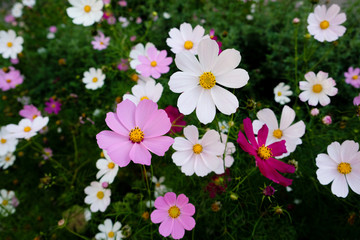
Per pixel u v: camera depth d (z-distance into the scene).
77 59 0.69
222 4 0.69
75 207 0.47
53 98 0.59
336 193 0.28
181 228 0.29
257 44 0.62
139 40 0.59
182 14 0.66
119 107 0.24
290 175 0.40
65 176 0.51
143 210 0.41
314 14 0.40
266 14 0.68
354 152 0.28
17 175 0.57
